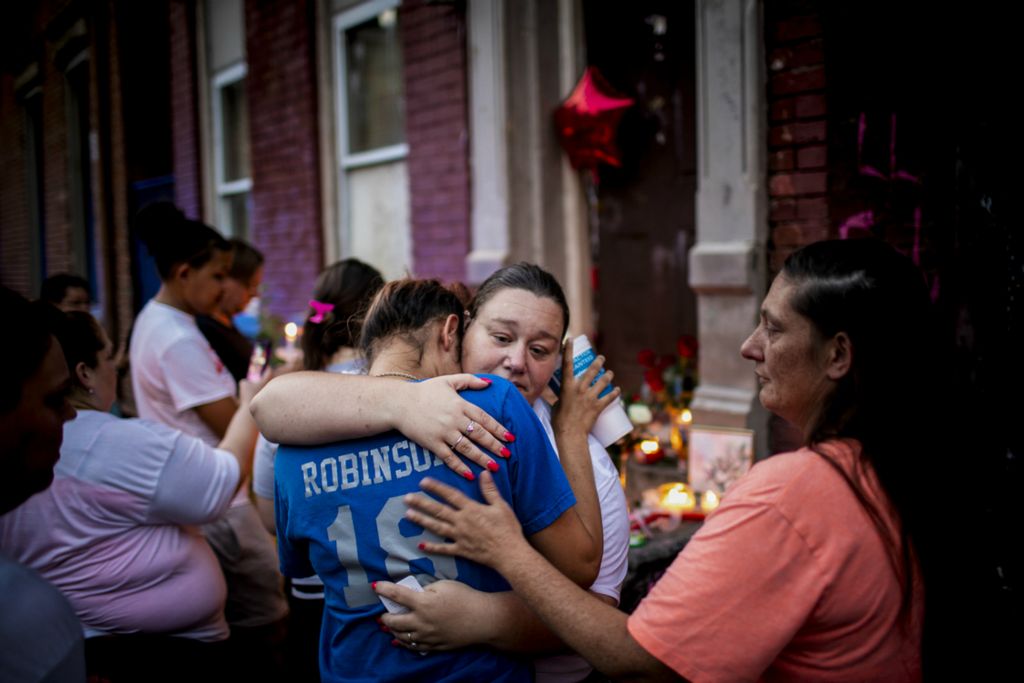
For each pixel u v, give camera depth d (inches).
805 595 49.0
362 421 58.5
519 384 66.3
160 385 121.3
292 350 117.0
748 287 128.3
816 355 53.6
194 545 91.9
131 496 83.7
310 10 235.9
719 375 134.7
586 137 160.6
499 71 167.9
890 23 114.0
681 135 156.6
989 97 89.4
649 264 164.6
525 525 59.0
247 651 117.5
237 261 155.9
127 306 359.6
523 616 58.1
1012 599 71.2
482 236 177.0
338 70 234.2
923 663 54.1
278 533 67.4
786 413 56.2
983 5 92.2
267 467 91.3
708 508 124.3
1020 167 84.6
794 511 49.9
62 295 183.6
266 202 265.0
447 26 182.2
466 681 57.7
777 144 127.1
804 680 51.5
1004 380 82.0
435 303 66.9
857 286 52.0
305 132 241.0
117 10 343.9
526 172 172.6
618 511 66.7
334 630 62.4
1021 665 66.6
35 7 442.9
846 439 53.1
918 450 52.4
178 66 321.7
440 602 56.4
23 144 498.6
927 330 53.2
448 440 56.5
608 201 171.5
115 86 352.8
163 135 355.9
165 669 89.3
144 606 86.1
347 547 59.0
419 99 193.3
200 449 88.2
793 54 123.7
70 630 41.7
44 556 81.6
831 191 122.5
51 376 50.7
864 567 49.4
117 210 364.2
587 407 68.5
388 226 223.3
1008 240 83.5
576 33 170.6
